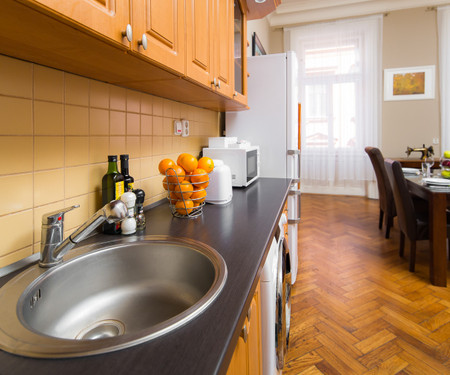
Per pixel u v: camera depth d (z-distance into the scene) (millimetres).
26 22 533
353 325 1753
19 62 755
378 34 5035
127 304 838
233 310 542
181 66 948
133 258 892
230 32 1502
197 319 515
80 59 768
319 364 1458
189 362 412
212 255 804
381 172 3219
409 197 2379
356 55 5129
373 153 3248
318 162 5484
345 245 3061
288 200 2215
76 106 944
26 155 782
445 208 2162
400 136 5156
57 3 500
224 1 1397
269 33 5484
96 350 437
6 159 731
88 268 810
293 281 2232
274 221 1134
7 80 727
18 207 764
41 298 677
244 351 651
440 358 1488
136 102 1266
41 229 745
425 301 1996
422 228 2367
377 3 4953
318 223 3848
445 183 2359
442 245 2178
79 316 767
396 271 2449
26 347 449
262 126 2275
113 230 984
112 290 856
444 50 4805
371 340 1624
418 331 1691
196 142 1958
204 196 1266
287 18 5383
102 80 1052
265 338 888
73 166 938
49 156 851
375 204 4855
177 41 917
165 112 1521
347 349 1559
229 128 2348
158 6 802
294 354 1525
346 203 4934
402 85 5059
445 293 2096
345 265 2580
